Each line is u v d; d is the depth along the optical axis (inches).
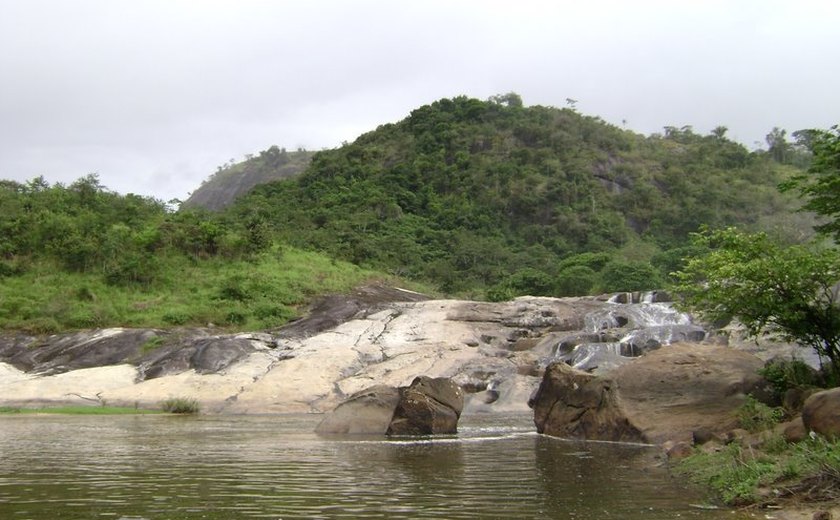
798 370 619.5
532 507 343.9
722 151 3927.2
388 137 3934.5
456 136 3715.6
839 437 378.3
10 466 497.4
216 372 1211.9
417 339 1369.3
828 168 571.8
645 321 1424.7
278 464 502.6
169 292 1663.4
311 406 1077.1
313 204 3102.9
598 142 3946.9
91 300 1579.7
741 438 497.4
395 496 374.3
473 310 1515.7
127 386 1178.0
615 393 671.8
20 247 1758.1
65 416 980.6
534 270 2337.6
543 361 1242.0
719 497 363.6
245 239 1969.7
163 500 366.9
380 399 764.0
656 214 3299.7
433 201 3203.7
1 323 1450.5
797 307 580.7
